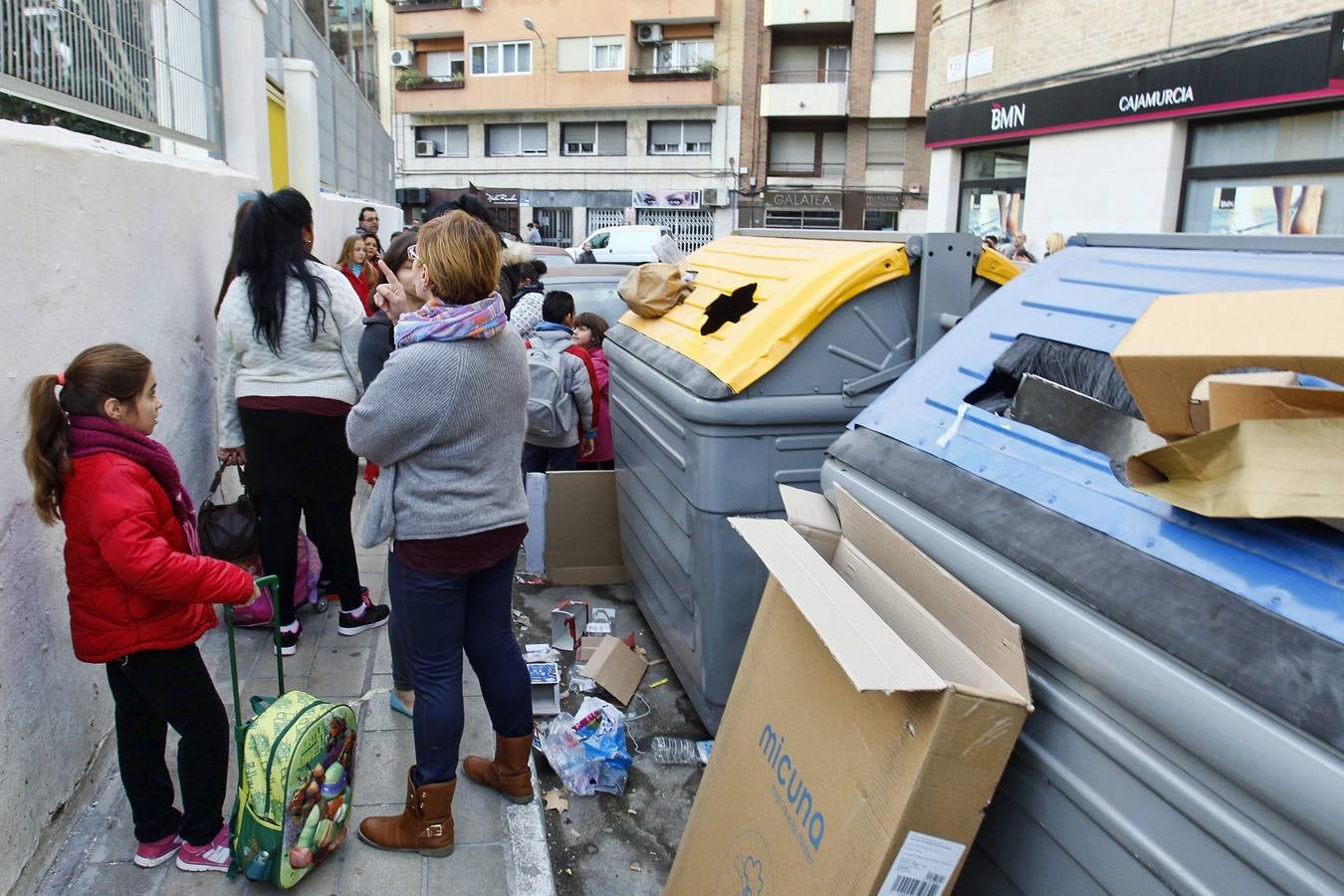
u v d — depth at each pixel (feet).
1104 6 42.73
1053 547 5.53
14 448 8.27
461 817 10.12
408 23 120.67
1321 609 4.18
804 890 5.70
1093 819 4.94
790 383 11.20
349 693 12.15
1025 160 51.08
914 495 6.84
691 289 14.58
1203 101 37.78
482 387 8.62
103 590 7.75
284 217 12.13
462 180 123.44
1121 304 6.88
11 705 8.07
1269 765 3.90
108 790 9.95
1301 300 4.86
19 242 8.44
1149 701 4.50
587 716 12.02
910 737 5.14
